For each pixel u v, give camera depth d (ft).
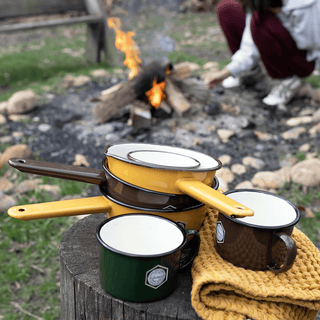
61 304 3.71
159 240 3.11
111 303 2.97
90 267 3.36
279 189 8.72
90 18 16.48
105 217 4.24
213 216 3.83
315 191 8.64
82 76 14.98
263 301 2.97
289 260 2.75
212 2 27.48
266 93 12.58
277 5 9.14
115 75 15.61
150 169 2.99
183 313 2.90
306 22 9.35
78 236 3.84
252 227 2.89
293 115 11.67
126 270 2.77
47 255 7.18
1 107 12.41
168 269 2.83
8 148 9.71
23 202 8.24
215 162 3.46
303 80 13.73
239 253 3.05
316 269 3.21
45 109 12.75
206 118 11.69
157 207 3.14
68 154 10.28
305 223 7.75
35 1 15.76
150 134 11.03
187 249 3.41
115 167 3.20
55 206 3.17
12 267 6.78
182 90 12.39
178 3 27.68
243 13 10.59
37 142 10.84
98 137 11.10
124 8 26.43
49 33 23.62
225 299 2.93
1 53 19.12
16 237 7.57
